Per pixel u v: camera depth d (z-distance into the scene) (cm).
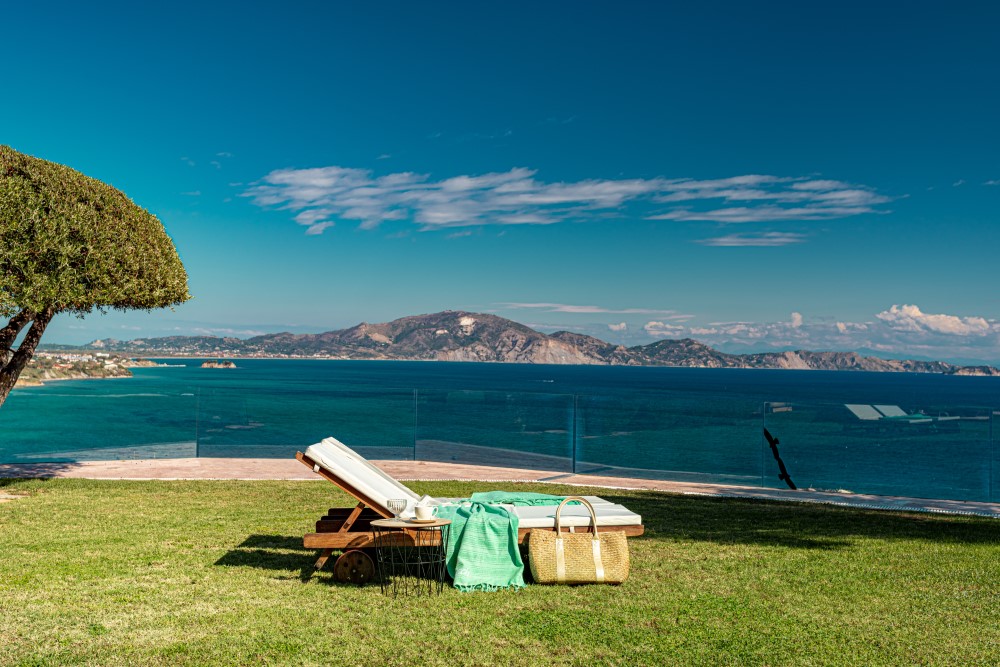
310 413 1473
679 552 620
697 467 1216
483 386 13400
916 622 438
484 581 500
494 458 1401
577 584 509
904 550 644
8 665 359
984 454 1050
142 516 772
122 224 941
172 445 1459
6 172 878
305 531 693
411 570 549
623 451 1276
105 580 515
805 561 593
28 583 506
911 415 1088
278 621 428
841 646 396
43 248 855
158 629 413
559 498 611
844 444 1130
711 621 435
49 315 993
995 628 429
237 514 788
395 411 1465
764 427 1177
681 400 1241
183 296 1048
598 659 374
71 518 760
